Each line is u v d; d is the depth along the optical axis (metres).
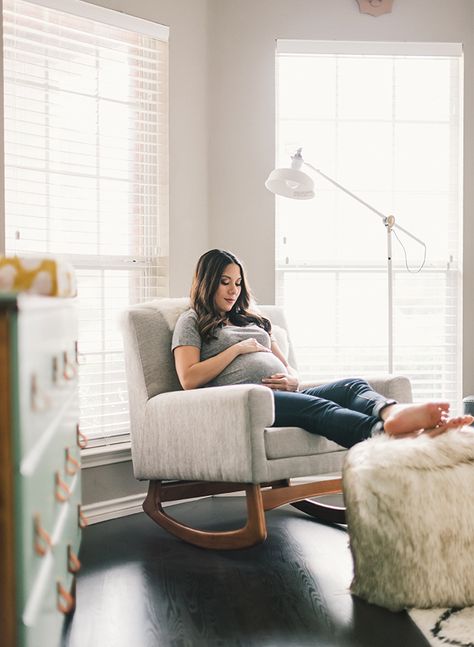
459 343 4.10
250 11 3.92
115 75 3.51
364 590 2.30
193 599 2.35
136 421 3.09
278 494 2.89
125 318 3.16
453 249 4.14
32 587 1.40
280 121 4.02
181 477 2.92
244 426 2.65
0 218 3.04
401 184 4.09
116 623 2.16
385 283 4.09
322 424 2.77
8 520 1.32
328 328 4.07
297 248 4.05
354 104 4.06
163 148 3.71
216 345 3.15
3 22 3.05
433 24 4.02
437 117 4.11
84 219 3.41
